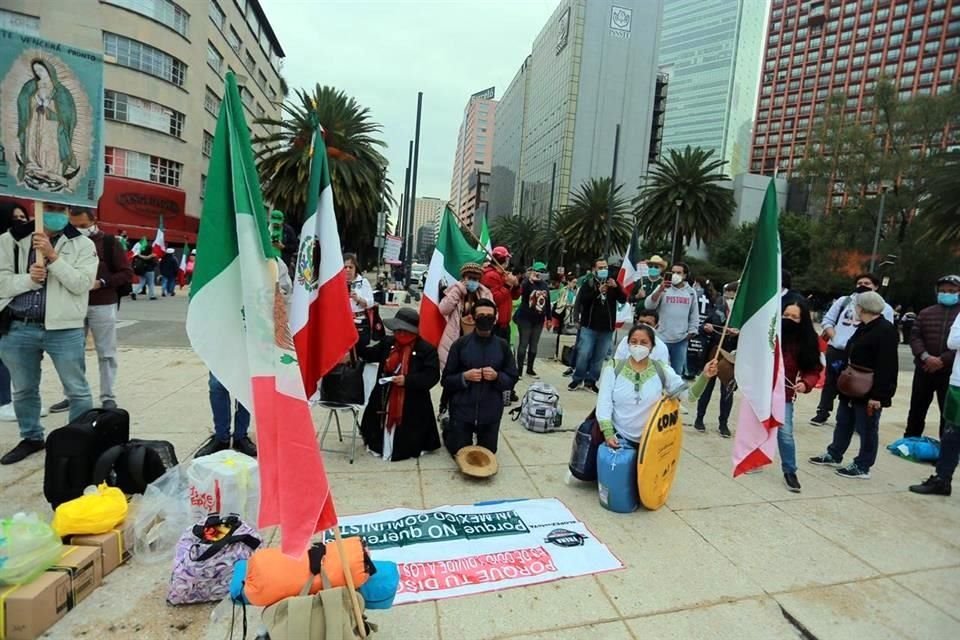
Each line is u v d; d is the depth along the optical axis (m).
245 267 2.08
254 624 2.35
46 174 3.03
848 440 4.92
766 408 4.06
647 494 3.63
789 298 4.64
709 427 6.17
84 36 28.52
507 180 109.31
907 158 43.59
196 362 7.41
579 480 4.04
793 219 57.66
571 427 5.70
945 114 43.00
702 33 124.94
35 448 3.95
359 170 20.94
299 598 1.93
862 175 45.84
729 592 2.85
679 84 128.62
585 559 3.06
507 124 115.75
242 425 4.20
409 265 18.31
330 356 2.93
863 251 45.16
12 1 27.31
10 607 2.16
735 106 122.06
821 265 46.88
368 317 5.85
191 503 3.03
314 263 2.93
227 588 2.50
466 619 2.51
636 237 8.59
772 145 123.56
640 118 78.50
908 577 3.10
